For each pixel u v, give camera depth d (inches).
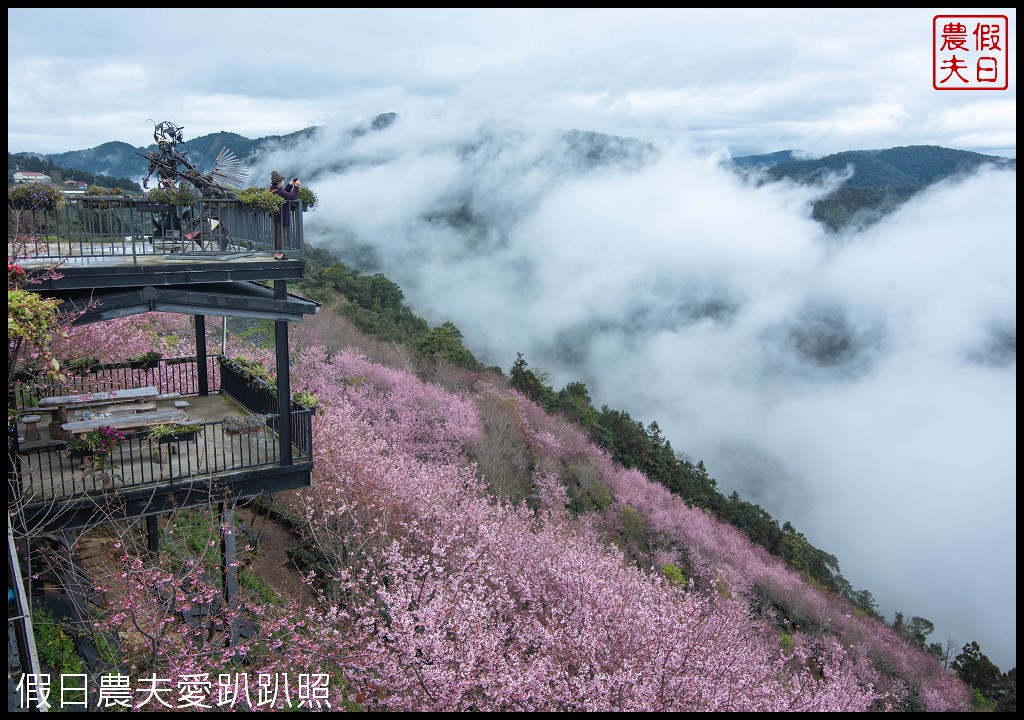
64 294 312.3
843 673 572.7
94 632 321.7
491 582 478.9
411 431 1083.9
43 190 295.4
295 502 582.9
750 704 394.0
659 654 386.0
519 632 419.8
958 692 1156.5
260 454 369.1
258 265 332.2
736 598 920.3
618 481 1355.8
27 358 302.8
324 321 1482.5
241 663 349.4
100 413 370.9
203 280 318.7
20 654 248.5
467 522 585.0
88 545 407.5
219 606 356.8
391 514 577.3
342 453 627.5
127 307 306.3
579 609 422.9
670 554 1155.3
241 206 354.0
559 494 1102.4
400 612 378.0
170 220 367.9
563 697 350.0
